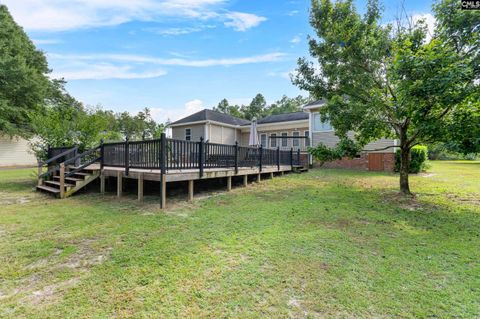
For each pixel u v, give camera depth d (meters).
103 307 2.16
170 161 6.10
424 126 5.50
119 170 7.15
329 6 7.39
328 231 4.07
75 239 3.75
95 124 10.85
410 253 3.22
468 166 17.50
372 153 14.02
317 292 2.35
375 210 5.45
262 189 8.41
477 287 2.43
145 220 4.75
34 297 2.31
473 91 4.69
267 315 2.04
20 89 18.09
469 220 4.70
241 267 2.84
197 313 2.07
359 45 6.96
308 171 13.70
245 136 22.70
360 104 7.04
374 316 2.02
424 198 6.61
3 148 19.17
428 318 1.99
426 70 5.00
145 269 2.81
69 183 7.45
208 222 4.61
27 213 5.26
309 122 16.66
